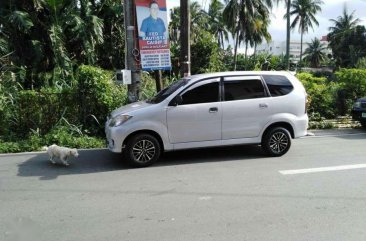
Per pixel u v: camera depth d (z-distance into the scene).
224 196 5.75
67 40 15.22
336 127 12.53
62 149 7.61
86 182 6.56
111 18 17.23
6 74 11.86
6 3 14.01
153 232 4.52
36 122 10.05
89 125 10.40
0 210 5.27
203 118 7.67
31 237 4.42
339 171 7.08
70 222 4.84
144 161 7.50
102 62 17.84
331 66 76.88
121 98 10.55
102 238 4.38
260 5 42.06
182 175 6.91
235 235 4.41
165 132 7.52
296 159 8.01
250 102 7.95
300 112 8.34
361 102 12.20
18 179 6.77
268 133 8.12
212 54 22.06
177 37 27.73
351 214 5.01
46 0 13.90
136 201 5.59
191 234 4.45
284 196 5.71
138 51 9.91
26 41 14.34
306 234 4.42
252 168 7.32
